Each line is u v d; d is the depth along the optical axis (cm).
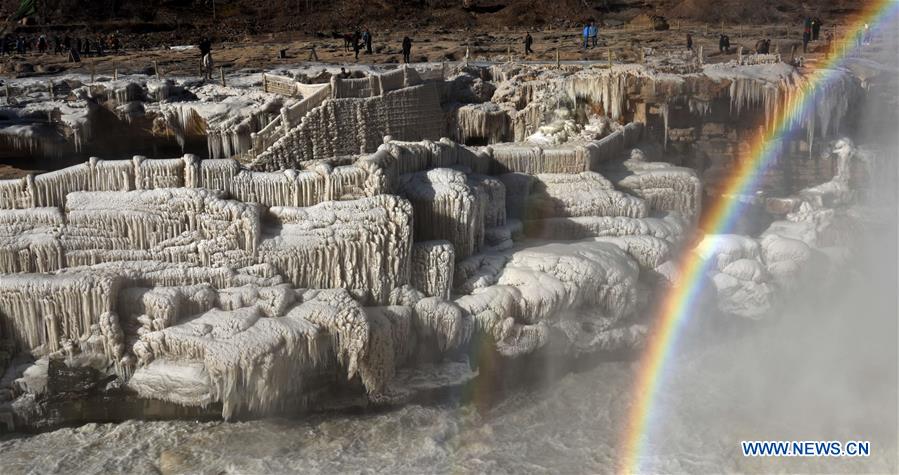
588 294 2058
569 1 7594
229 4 7575
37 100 3097
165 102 3181
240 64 4244
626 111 2992
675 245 2333
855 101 3191
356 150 2950
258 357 1692
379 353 1819
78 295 1738
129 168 1884
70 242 1822
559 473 1689
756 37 5459
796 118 2984
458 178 2066
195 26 6888
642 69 3033
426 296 1947
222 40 6122
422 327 1903
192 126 3112
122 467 1642
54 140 2906
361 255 1888
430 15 7569
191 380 1708
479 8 7806
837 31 5581
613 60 3869
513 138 3219
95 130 3055
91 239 1833
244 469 1653
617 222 2317
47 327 1753
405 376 1895
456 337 1912
